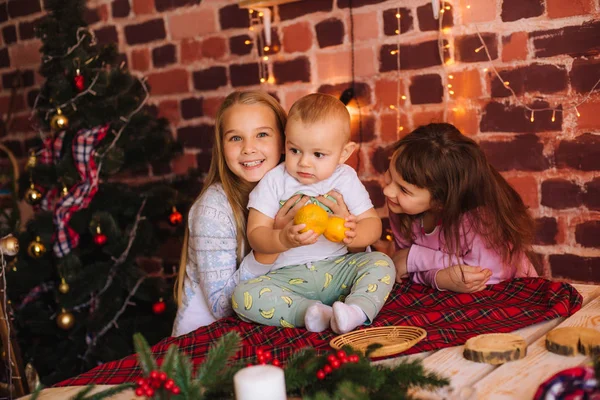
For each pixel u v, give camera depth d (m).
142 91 2.51
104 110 2.32
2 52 3.26
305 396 0.86
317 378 0.93
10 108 3.28
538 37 2.02
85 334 2.45
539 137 2.07
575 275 2.07
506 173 2.14
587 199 2.02
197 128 2.77
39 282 2.44
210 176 1.80
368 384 0.90
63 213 2.34
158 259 2.94
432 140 1.62
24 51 3.19
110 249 2.34
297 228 1.40
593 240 2.03
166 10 2.75
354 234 1.45
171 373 0.90
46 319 2.44
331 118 1.53
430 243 1.72
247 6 2.46
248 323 1.47
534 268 1.88
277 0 2.39
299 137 1.53
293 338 1.32
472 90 2.16
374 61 2.32
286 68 2.51
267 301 1.44
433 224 1.72
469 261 1.64
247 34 2.58
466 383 0.99
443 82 2.20
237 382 0.80
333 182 1.61
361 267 1.51
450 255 1.61
